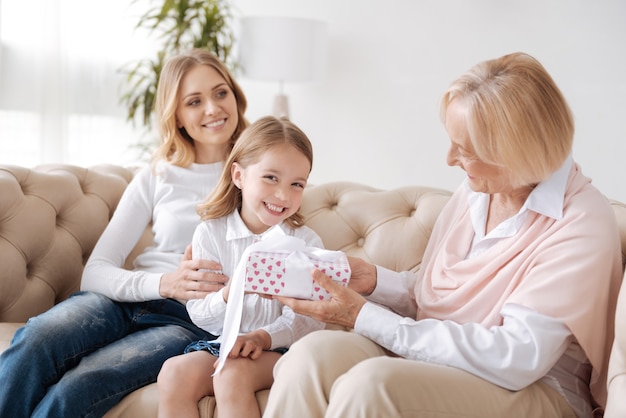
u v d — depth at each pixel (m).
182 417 1.48
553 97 1.36
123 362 1.59
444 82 3.92
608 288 1.34
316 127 4.25
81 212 2.06
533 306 1.31
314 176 4.29
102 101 4.11
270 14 4.23
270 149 1.71
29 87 3.83
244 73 3.79
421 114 3.99
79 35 3.98
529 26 3.71
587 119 3.64
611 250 1.34
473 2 3.80
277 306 1.71
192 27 4.22
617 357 1.26
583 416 1.37
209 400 1.53
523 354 1.27
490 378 1.29
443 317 1.53
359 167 4.18
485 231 1.56
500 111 1.33
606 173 3.64
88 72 4.04
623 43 3.54
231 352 1.52
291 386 1.28
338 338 1.37
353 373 1.22
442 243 1.66
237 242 1.78
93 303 1.75
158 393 1.55
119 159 4.23
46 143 3.90
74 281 2.04
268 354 1.59
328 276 1.49
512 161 1.34
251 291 1.50
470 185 1.47
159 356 1.65
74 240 2.04
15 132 3.81
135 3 4.17
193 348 1.64
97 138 4.12
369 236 1.97
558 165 1.37
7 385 1.53
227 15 3.99
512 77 1.35
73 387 1.48
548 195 1.41
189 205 1.98
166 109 2.05
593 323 1.31
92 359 1.59
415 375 1.22
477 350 1.30
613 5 3.53
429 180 4.03
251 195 1.72
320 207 2.04
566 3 3.62
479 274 1.47
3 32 3.75
